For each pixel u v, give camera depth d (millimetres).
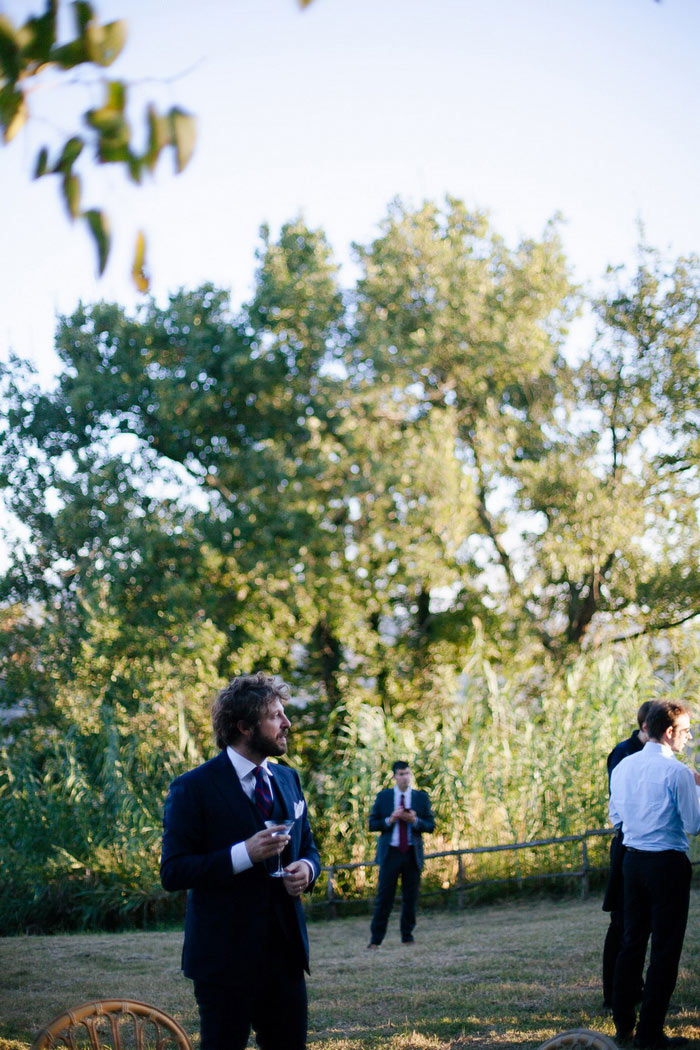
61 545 19438
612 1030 5496
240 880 3375
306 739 20125
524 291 21281
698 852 12453
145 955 9531
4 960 9328
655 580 20016
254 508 19156
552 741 14297
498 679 17391
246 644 19266
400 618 21922
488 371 20547
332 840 14258
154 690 16719
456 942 9461
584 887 12609
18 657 18203
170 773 15219
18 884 14648
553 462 19891
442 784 14148
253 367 19766
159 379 19922
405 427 20719
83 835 14391
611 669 14750
